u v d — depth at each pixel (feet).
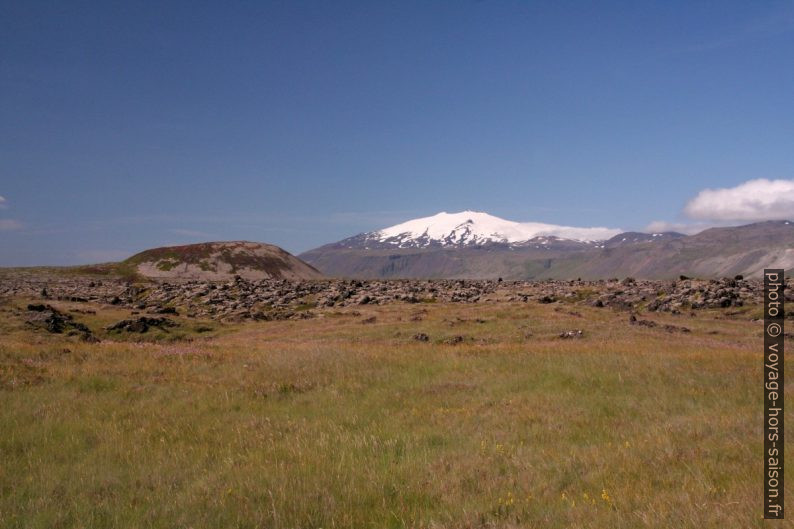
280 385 65.10
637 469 36.45
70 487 36.01
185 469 39.22
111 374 67.72
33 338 103.55
